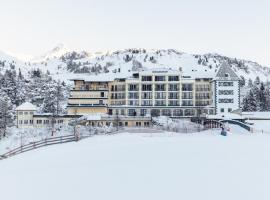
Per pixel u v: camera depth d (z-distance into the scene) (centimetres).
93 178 3262
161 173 3334
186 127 11025
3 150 9531
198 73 14212
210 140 6359
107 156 4594
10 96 19450
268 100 18188
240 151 4647
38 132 11106
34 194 2844
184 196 2603
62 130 11100
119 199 2600
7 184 3216
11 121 13550
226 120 11212
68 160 4519
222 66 13462
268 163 3719
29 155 5528
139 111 13600
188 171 3369
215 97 13188
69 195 2764
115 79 13862
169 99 13638
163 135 8162
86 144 6481
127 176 3275
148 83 13725
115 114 13550
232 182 2931
